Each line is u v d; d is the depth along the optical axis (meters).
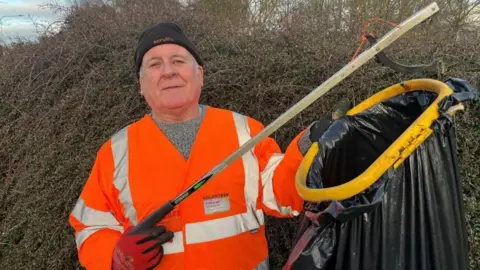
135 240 1.61
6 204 3.92
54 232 3.34
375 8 4.37
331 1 3.94
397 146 1.28
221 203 1.78
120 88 3.51
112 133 3.38
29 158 3.76
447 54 2.95
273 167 1.83
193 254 1.74
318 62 3.12
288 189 1.72
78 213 1.86
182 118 1.93
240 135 1.91
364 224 1.33
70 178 3.43
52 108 3.76
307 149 1.70
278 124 1.55
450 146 1.40
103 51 3.92
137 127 1.93
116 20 4.13
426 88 1.56
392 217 1.31
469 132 2.80
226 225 1.77
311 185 1.51
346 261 1.36
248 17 4.38
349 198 1.32
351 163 1.73
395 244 1.31
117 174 1.84
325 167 1.65
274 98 3.16
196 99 1.94
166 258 1.75
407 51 3.07
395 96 1.72
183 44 1.92
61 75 3.96
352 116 1.72
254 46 3.41
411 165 1.32
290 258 1.51
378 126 1.74
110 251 1.71
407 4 4.55
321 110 3.01
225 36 3.65
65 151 3.53
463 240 1.43
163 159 1.82
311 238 1.43
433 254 1.33
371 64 2.96
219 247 1.75
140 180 1.80
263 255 1.87
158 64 1.89
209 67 3.35
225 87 3.29
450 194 1.36
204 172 1.81
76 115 3.54
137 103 3.42
